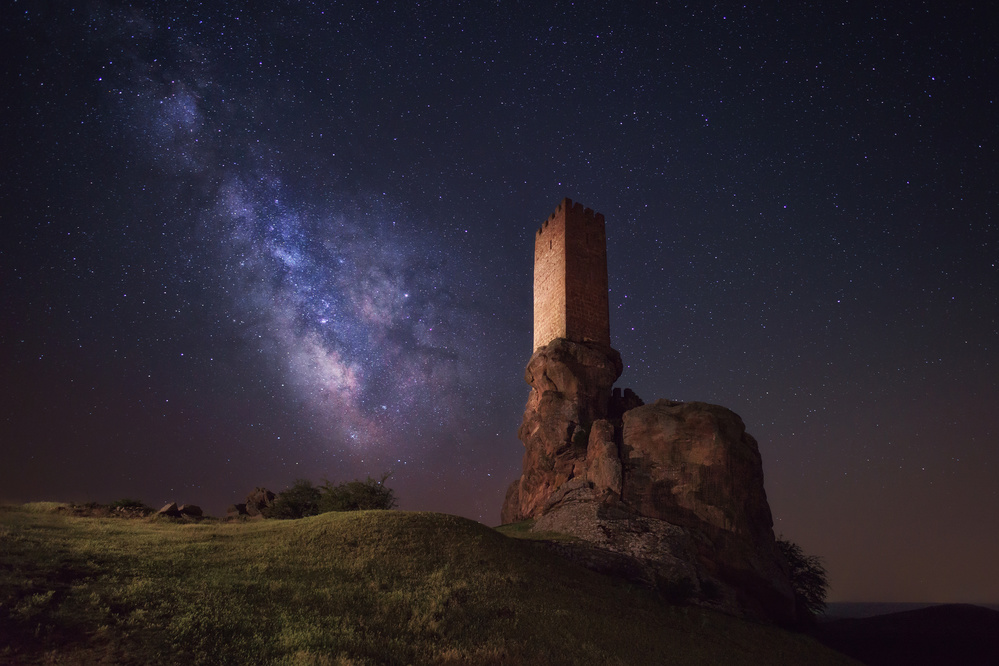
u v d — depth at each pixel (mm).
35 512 31047
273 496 48969
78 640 14453
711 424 41938
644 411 44375
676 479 40406
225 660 14953
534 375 55281
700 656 23094
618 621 24078
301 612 18531
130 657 14156
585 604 24969
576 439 48969
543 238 62750
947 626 59875
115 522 29484
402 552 25922
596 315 58188
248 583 19891
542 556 30984
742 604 36188
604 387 53906
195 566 20984
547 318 59812
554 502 42906
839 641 50625
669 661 21438
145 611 16391
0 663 12781
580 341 56375
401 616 19719
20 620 14648
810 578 46312
